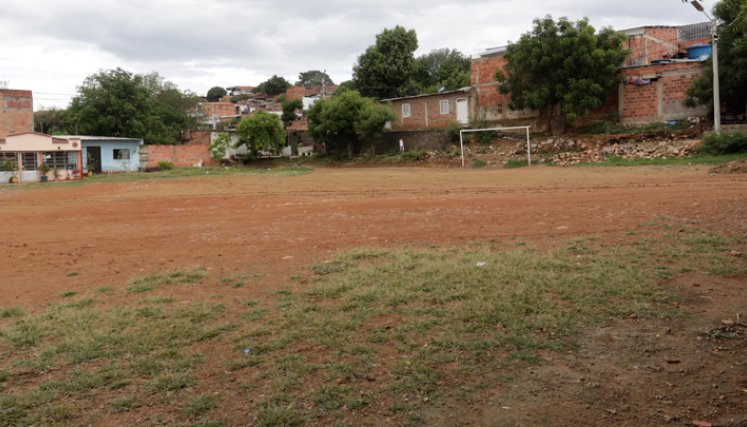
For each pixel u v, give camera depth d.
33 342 5.65
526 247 8.41
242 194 20.98
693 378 4.25
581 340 4.99
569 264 7.18
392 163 41.72
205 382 4.55
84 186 28.31
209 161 50.50
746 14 26.17
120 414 4.11
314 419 3.91
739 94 28.97
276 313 6.09
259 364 4.83
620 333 5.09
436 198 16.09
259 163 51.00
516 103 36.75
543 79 34.78
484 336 5.14
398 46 54.72
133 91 48.84
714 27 26.38
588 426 3.70
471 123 41.34
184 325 5.87
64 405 4.26
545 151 34.75
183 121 56.56
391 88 54.66
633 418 3.76
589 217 10.60
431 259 7.97
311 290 6.79
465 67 66.81
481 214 11.93
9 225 14.89
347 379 4.46
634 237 8.60
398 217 12.27
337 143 49.75
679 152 27.50
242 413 4.04
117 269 8.84
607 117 35.22
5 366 5.09
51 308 6.86
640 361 4.56
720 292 5.95
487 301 5.98
